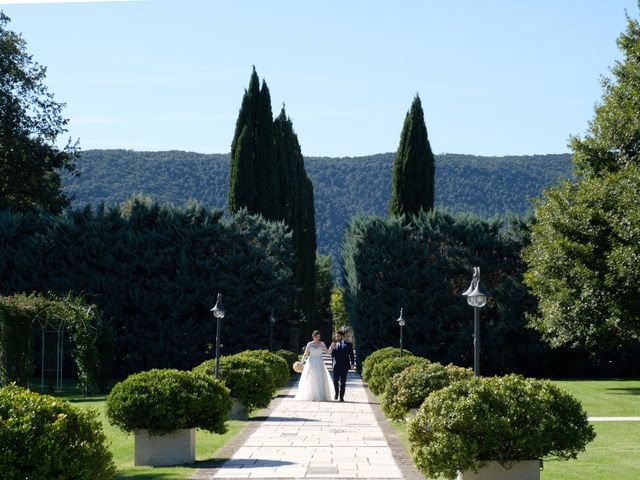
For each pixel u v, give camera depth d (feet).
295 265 167.43
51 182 158.81
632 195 89.51
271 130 148.87
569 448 33.65
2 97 144.46
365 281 132.36
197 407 43.21
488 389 33.83
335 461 43.52
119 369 127.75
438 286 130.31
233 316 129.39
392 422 62.64
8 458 23.17
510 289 128.47
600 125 101.55
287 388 108.68
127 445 52.19
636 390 96.17
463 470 32.99
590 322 94.84
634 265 86.89
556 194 103.14
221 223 131.23
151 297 126.82
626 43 101.14
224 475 38.73
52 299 118.11
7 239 127.03
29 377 91.20
